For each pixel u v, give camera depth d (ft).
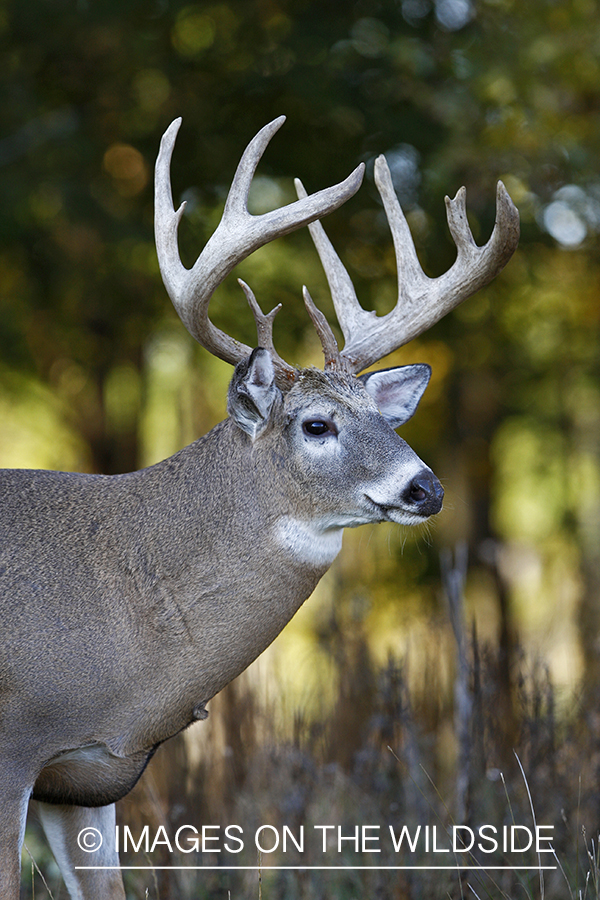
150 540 24.00
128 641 23.26
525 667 38.83
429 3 59.77
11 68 58.65
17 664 22.65
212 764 34.22
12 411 81.00
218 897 29.58
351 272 59.98
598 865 27.20
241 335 58.75
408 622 47.06
